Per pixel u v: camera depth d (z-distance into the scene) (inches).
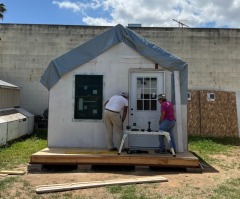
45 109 604.4
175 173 294.4
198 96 589.9
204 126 582.6
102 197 218.4
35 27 611.5
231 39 615.2
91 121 355.3
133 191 231.3
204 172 301.6
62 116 357.4
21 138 498.0
